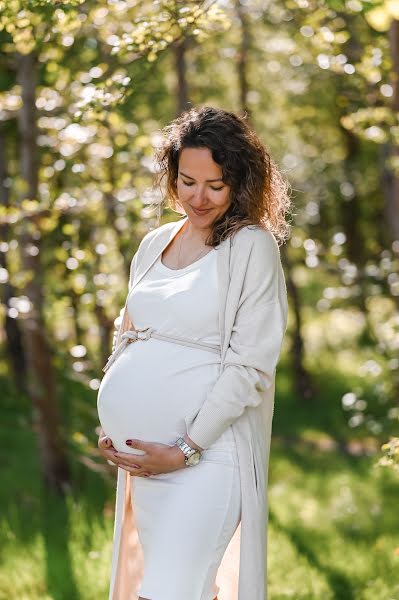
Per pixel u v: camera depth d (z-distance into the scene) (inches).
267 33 525.0
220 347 148.9
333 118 634.2
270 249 148.8
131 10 253.8
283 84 595.8
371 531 329.4
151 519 150.9
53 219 314.5
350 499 389.4
